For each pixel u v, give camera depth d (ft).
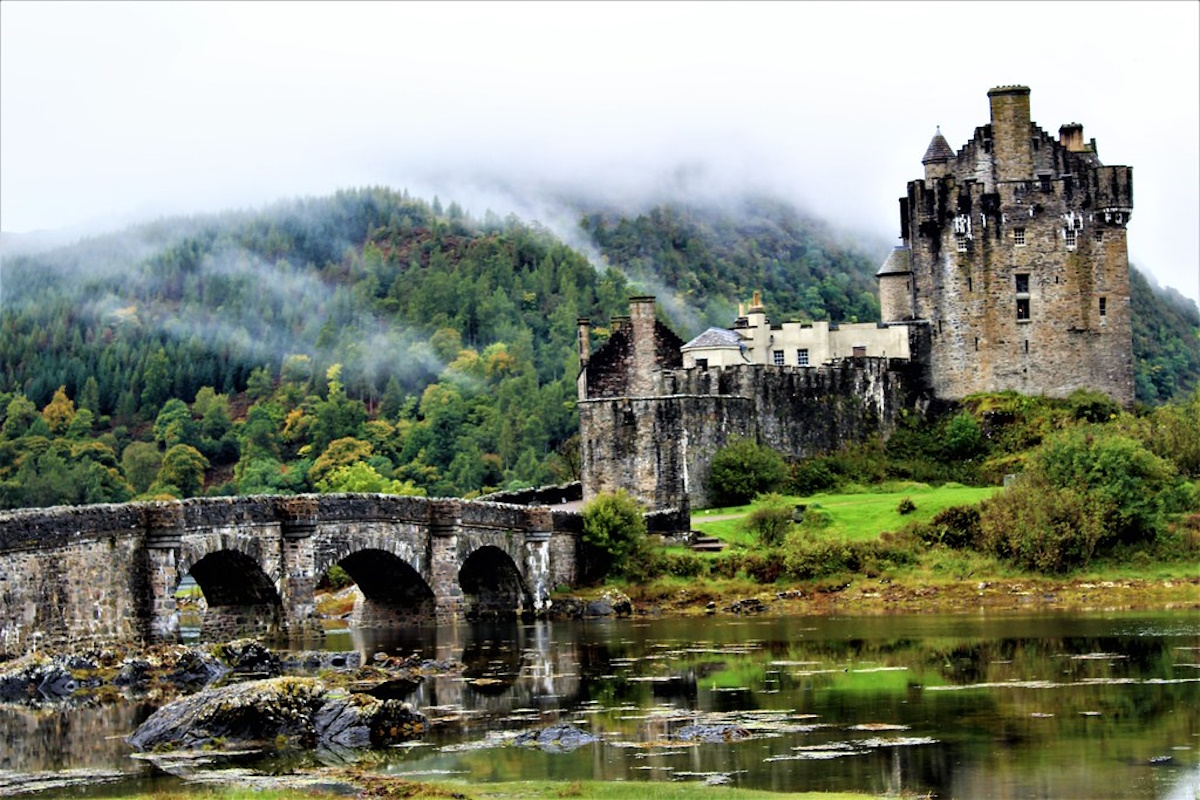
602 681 252.62
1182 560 391.86
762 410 499.51
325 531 327.47
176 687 252.42
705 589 391.65
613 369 544.62
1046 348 526.57
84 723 221.66
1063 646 279.69
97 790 179.01
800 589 388.57
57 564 267.18
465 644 314.35
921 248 535.60
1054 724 204.95
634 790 170.71
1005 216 527.40
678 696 235.40
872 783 175.01
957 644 287.69
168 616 288.92
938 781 175.42
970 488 476.13
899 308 563.89
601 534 401.29
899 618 344.49
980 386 527.81
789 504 442.50
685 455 468.34
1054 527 389.80
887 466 508.12
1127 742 193.36
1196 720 205.77
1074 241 526.57
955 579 387.75
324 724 206.08
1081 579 382.83
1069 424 480.23
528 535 384.27
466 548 364.17
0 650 254.47
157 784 180.86
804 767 183.21
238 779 182.70
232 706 205.77
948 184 529.45
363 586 367.04
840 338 542.98
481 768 186.80
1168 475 414.21
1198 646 274.98
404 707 211.41
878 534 414.21
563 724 209.05
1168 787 171.12
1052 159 529.45
